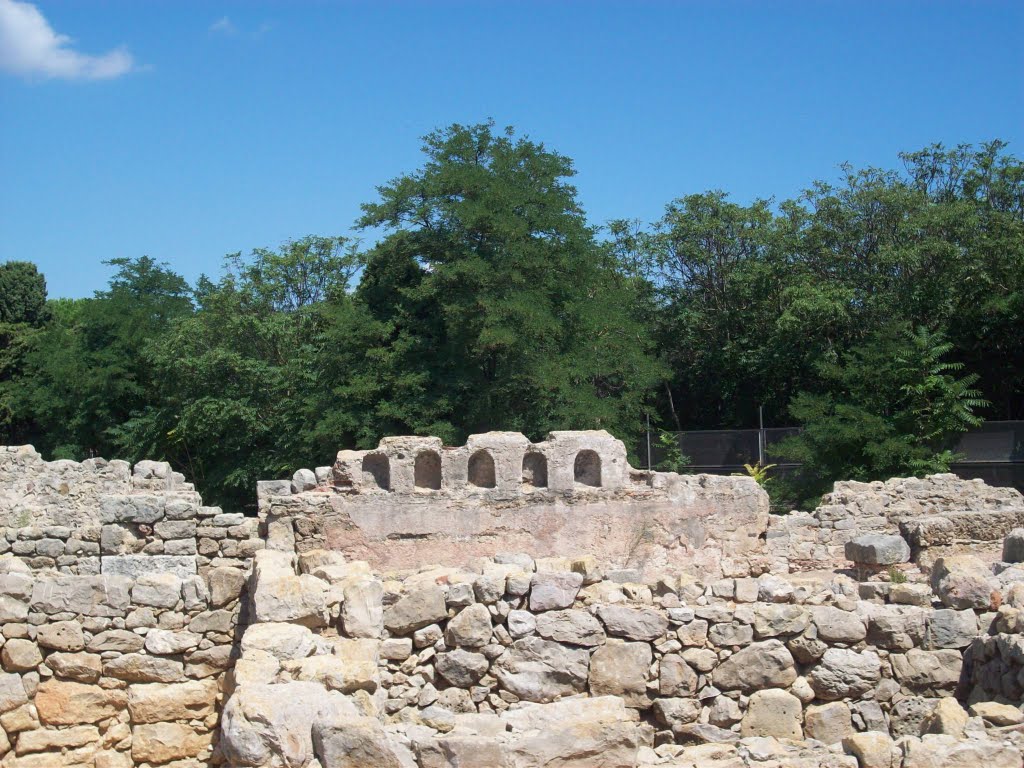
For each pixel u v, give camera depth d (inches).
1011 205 1755.7
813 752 324.8
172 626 429.7
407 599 383.2
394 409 1272.1
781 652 376.5
